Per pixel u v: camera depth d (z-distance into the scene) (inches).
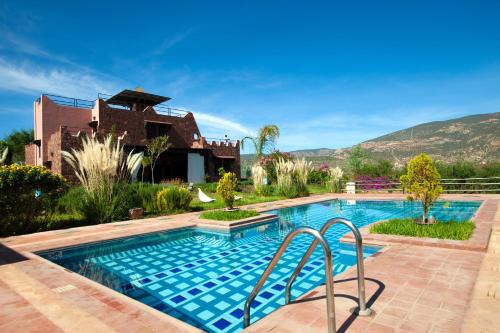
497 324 98.7
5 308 121.4
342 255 224.2
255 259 229.5
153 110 908.6
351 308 112.3
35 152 863.1
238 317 138.0
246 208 463.2
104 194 364.2
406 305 114.1
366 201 598.5
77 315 113.9
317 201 564.1
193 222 341.4
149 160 777.6
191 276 192.9
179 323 105.8
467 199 509.4
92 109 840.3
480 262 165.6
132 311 116.6
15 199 289.7
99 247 257.8
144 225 327.3
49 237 269.6
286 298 120.7
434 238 214.1
